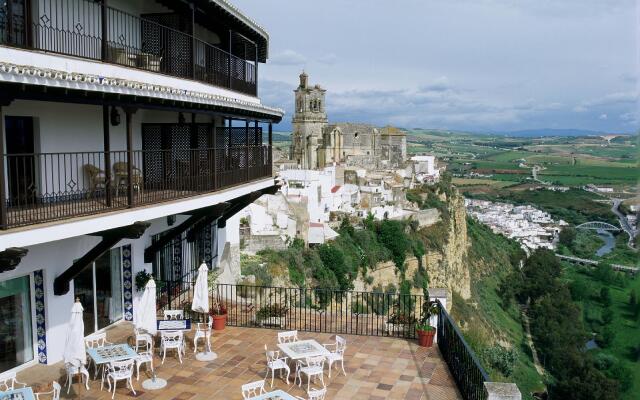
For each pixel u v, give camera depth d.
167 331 15.31
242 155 20.56
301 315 20.16
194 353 15.99
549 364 61.12
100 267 16.44
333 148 122.75
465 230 98.75
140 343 15.82
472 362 12.27
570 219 132.25
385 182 91.44
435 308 16.98
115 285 17.23
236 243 26.86
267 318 19.06
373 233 67.06
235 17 19.88
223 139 20.50
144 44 18.52
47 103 14.02
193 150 16.56
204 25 21.50
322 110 126.06
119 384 13.64
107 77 12.99
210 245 23.44
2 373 13.11
